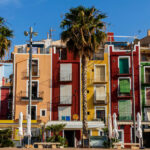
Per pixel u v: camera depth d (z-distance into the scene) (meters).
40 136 45.38
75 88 49.91
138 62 51.09
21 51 51.97
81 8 40.88
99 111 49.84
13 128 45.75
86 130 39.47
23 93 49.81
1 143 33.28
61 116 49.34
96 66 50.88
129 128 49.06
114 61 50.94
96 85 50.31
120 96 49.88
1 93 52.72
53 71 50.44
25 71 50.28
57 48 51.91
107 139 36.69
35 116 49.38
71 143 48.06
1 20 39.47
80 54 39.84
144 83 50.41
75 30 40.00
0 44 38.22
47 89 50.03
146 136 49.62
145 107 50.09
